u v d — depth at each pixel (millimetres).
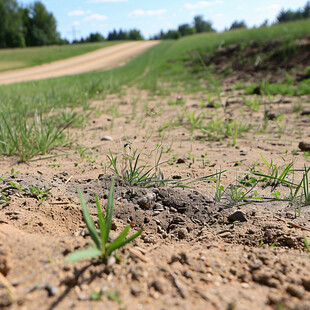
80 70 25703
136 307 1096
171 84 12258
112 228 1878
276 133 4477
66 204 2064
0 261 1271
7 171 2795
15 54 40781
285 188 2426
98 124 5410
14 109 5750
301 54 12469
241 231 1845
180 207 2135
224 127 4645
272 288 1250
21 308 1068
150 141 4082
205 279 1295
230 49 15594
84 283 1216
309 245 1627
